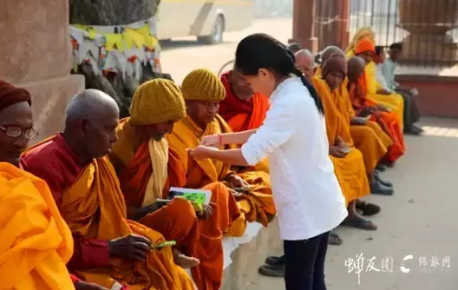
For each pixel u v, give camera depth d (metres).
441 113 11.26
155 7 6.76
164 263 3.13
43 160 2.85
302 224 3.33
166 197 3.68
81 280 2.84
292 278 3.46
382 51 9.07
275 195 3.41
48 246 2.19
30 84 4.50
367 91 8.35
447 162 8.33
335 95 6.16
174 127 4.09
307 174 3.34
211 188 3.85
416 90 10.27
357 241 5.59
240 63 3.31
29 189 2.25
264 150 3.26
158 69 6.71
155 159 3.52
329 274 4.88
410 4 12.00
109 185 3.06
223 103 5.08
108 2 6.09
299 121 3.26
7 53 4.32
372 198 6.78
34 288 2.18
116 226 3.05
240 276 4.45
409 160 8.39
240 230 4.16
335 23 12.16
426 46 12.05
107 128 2.95
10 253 2.11
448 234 5.80
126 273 3.04
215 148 3.59
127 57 6.15
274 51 3.25
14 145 2.47
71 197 2.91
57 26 4.79
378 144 6.79
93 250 2.91
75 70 5.57
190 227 3.42
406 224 6.04
